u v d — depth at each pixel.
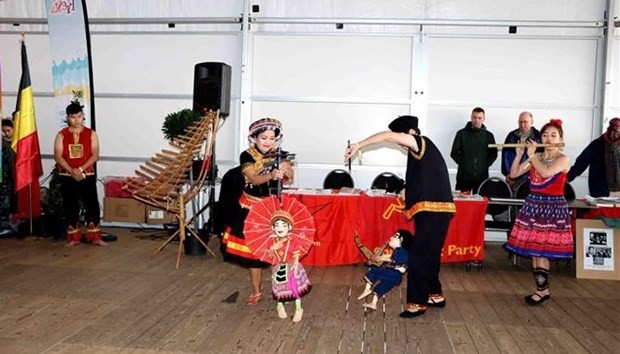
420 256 4.02
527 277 5.43
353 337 3.65
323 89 7.52
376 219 5.50
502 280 5.29
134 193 5.75
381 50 7.42
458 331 3.81
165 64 7.76
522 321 4.06
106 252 6.13
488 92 7.34
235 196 5.52
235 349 3.40
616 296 4.79
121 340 3.51
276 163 3.94
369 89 7.46
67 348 3.36
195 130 6.13
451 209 4.00
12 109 8.15
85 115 7.22
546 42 7.22
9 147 6.93
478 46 7.30
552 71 7.23
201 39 7.67
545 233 4.33
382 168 7.49
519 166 4.64
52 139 8.06
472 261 5.70
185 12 7.69
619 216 5.57
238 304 4.31
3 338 3.51
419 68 7.37
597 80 7.16
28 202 6.84
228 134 7.66
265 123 3.94
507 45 7.27
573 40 7.18
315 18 7.43
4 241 6.68
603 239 5.43
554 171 4.27
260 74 7.59
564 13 7.17
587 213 5.70
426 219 3.97
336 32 7.45
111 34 7.81
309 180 7.59
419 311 4.07
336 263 5.52
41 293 4.50
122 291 4.60
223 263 5.69
